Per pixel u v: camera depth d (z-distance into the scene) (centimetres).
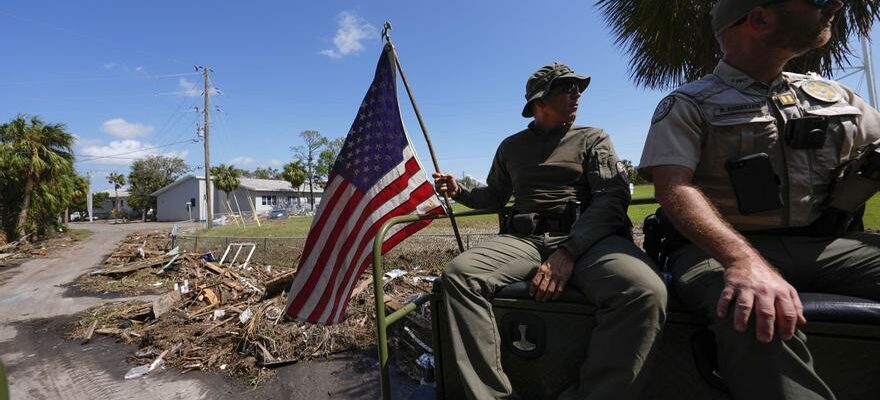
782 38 117
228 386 456
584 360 132
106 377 495
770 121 120
